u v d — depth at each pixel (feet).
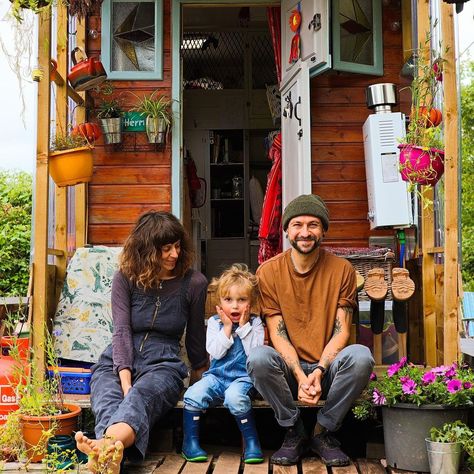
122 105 17.03
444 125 11.91
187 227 21.89
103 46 16.94
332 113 17.12
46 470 9.71
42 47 12.77
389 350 14.99
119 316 11.16
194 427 10.80
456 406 9.95
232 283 11.07
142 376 10.68
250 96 26.71
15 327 12.41
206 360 11.89
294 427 10.77
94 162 16.98
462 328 11.78
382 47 16.98
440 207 14.23
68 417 10.91
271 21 18.01
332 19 16.33
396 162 15.39
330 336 11.16
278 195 18.21
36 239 12.57
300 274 11.30
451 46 11.91
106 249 14.14
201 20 25.94
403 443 10.14
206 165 26.73
